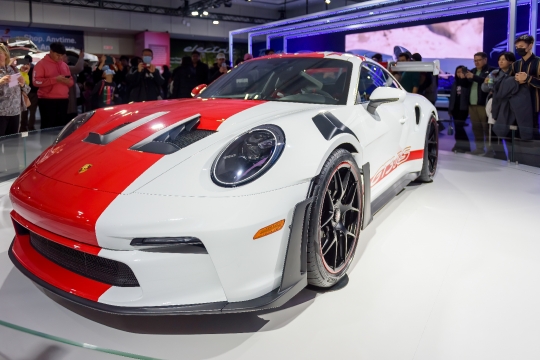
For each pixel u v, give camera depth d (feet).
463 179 13.42
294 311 5.80
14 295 6.12
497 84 16.03
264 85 8.60
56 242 5.17
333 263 6.27
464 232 8.73
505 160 16.14
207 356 4.89
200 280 4.91
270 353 4.94
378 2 24.71
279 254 5.25
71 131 7.42
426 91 20.31
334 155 6.11
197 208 4.74
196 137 5.93
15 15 46.91
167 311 4.81
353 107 7.69
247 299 5.05
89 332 5.31
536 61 15.02
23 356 4.82
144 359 3.85
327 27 30.78
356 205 6.97
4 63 13.30
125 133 6.23
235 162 5.25
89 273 5.29
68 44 53.72
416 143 11.09
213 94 8.84
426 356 4.89
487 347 5.06
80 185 5.26
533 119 15.60
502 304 6.00
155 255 4.76
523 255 7.63
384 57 34.96
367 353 4.94
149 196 4.89
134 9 53.11
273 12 62.59
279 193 5.15
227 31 59.88
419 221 9.38
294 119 6.11
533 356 4.90
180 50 60.85
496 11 27.94
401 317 5.66
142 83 20.59
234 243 4.80
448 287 6.46
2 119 13.20
